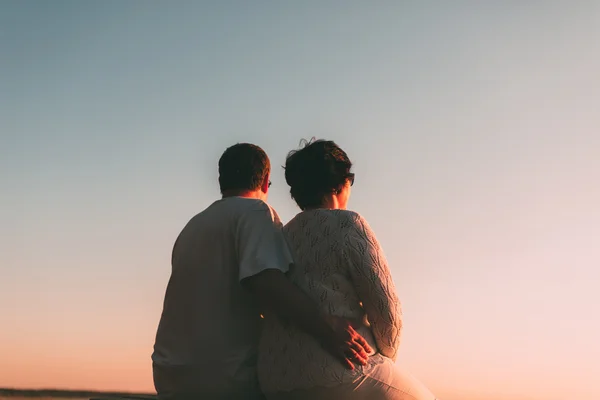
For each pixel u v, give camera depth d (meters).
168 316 2.96
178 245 3.04
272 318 2.78
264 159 3.17
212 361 2.79
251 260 2.68
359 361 2.54
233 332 2.83
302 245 2.76
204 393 2.79
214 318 2.84
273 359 2.70
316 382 2.54
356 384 2.51
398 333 2.62
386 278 2.61
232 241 2.88
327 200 2.88
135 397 3.23
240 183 3.10
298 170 2.90
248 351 2.84
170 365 2.85
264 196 3.22
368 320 2.65
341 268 2.64
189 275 2.92
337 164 2.87
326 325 2.55
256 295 2.68
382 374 2.54
